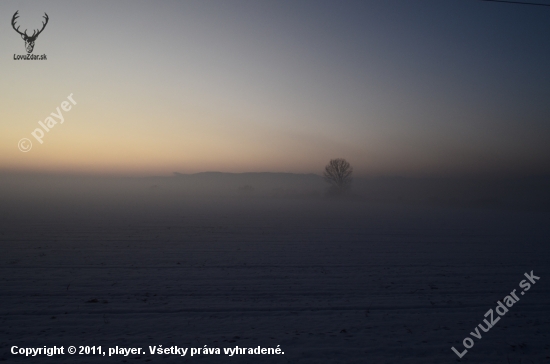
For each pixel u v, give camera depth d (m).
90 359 6.55
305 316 9.16
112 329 8.01
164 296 10.84
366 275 14.30
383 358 6.80
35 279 12.75
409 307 10.10
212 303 10.17
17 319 8.53
